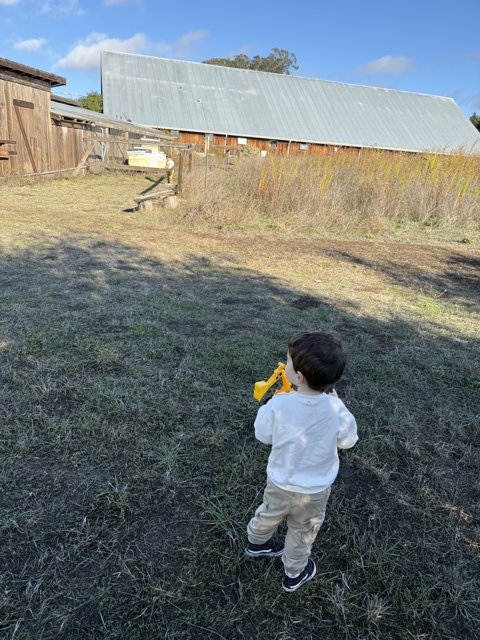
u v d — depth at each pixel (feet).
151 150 61.82
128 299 15.93
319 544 6.98
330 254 25.12
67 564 6.34
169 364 11.73
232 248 24.70
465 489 8.37
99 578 6.19
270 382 6.94
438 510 7.82
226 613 5.90
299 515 5.80
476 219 37.04
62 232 24.93
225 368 11.75
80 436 8.84
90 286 16.96
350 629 5.82
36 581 6.07
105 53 118.42
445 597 6.32
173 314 14.87
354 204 35.78
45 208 31.78
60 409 9.62
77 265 19.39
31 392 10.05
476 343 14.46
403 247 28.30
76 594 5.96
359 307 16.93
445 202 35.81
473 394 11.52
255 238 27.55
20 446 8.43
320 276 20.77
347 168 40.01
